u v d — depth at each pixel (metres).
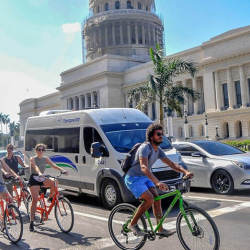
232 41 50.62
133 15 83.81
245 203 9.10
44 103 97.25
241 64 49.78
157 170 8.98
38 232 7.44
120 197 9.21
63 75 82.00
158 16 91.56
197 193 11.34
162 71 24.84
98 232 7.16
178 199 5.23
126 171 5.44
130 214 5.62
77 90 77.12
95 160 10.02
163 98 25.22
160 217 5.35
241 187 10.41
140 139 10.00
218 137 49.03
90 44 86.62
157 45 25.53
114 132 9.90
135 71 66.56
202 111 57.06
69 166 11.16
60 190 13.34
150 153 5.25
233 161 10.70
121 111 10.73
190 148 12.26
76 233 7.17
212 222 4.75
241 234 6.35
